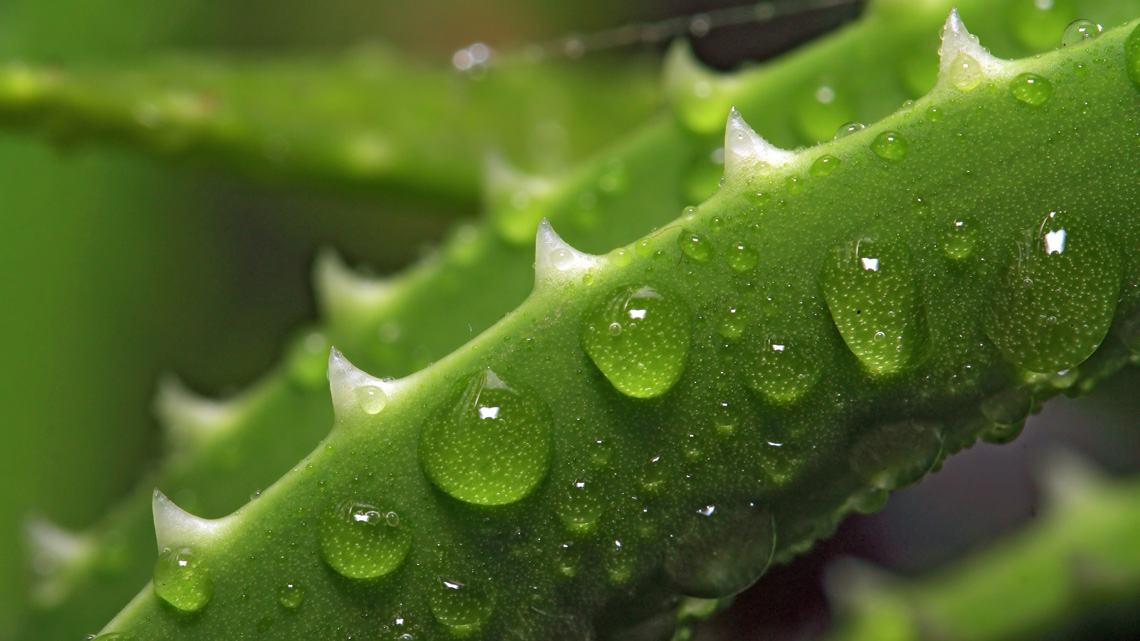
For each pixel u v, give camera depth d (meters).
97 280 0.21
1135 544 0.17
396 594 0.13
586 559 0.13
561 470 0.13
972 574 0.18
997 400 0.14
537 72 0.21
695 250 0.13
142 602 0.13
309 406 0.16
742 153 0.13
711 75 0.16
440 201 0.19
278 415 0.16
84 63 0.17
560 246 0.13
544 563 0.13
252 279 0.23
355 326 0.16
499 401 0.13
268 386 0.17
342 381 0.13
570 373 0.13
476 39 0.28
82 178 0.21
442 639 0.13
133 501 0.17
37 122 0.17
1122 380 0.19
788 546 0.14
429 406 0.13
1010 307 0.13
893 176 0.13
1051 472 0.19
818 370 0.13
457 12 0.28
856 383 0.13
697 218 0.13
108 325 0.21
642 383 0.13
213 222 0.23
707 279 0.13
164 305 0.22
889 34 0.15
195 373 0.22
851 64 0.16
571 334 0.13
